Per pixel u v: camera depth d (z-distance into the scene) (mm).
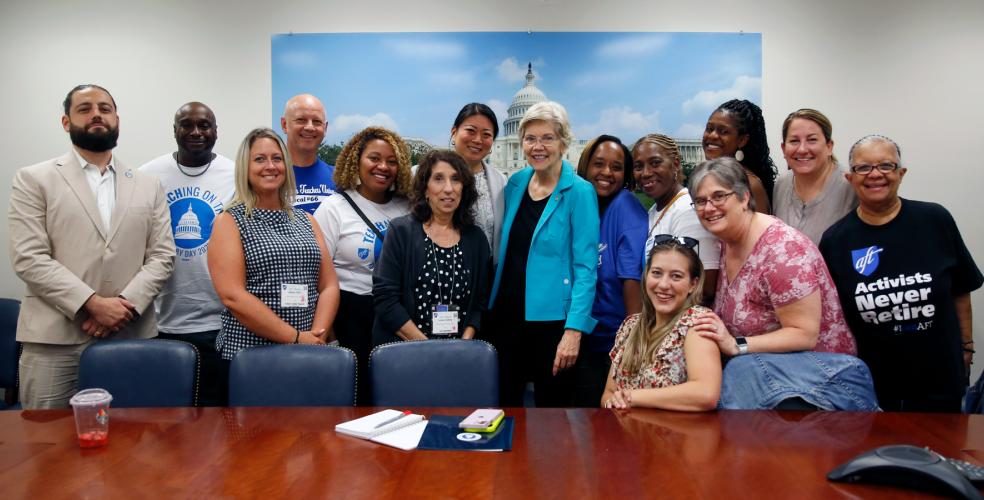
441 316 2596
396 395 2150
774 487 1251
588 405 2760
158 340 2211
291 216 2617
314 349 2164
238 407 1889
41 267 2576
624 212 2812
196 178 3121
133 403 2137
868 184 2229
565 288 2709
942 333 2234
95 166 2760
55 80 3879
